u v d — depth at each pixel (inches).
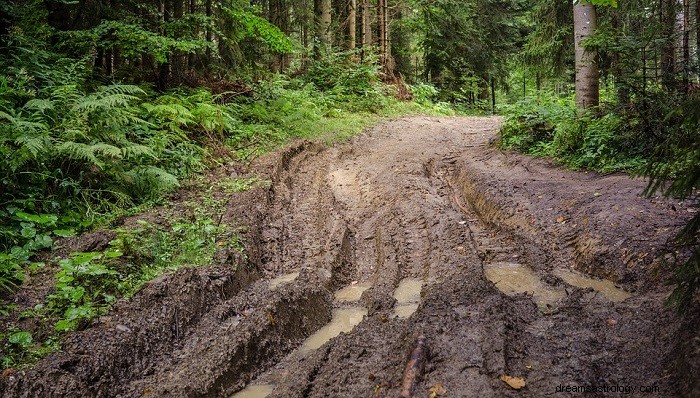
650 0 376.5
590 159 344.5
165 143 331.9
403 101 804.6
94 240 225.5
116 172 278.7
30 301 180.1
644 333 152.0
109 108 289.9
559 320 168.4
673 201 248.1
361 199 351.6
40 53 336.8
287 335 183.3
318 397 133.3
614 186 288.0
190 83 490.9
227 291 208.8
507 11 1043.9
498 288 209.5
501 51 1062.4
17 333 157.6
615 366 137.6
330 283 232.4
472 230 287.9
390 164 409.1
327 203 341.4
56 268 203.6
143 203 278.7
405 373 130.2
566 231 249.9
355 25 936.3
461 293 187.2
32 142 228.4
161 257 219.8
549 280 213.9
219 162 365.4
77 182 255.0
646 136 331.3
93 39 372.8
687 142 132.8
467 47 970.7
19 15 361.1
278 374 163.6
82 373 148.3
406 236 278.5
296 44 759.7
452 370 131.6
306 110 550.3
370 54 790.5
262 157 391.2
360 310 212.2
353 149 474.3
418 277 236.8
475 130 579.5
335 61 778.8
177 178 325.4
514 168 367.9
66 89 291.7
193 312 189.0
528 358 140.2
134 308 180.5
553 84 762.2
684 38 352.2
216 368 153.9
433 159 427.8
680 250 198.1
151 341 170.1
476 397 120.6
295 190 358.9
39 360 150.6
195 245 230.2
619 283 203.9
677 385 122.9
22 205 231.1
